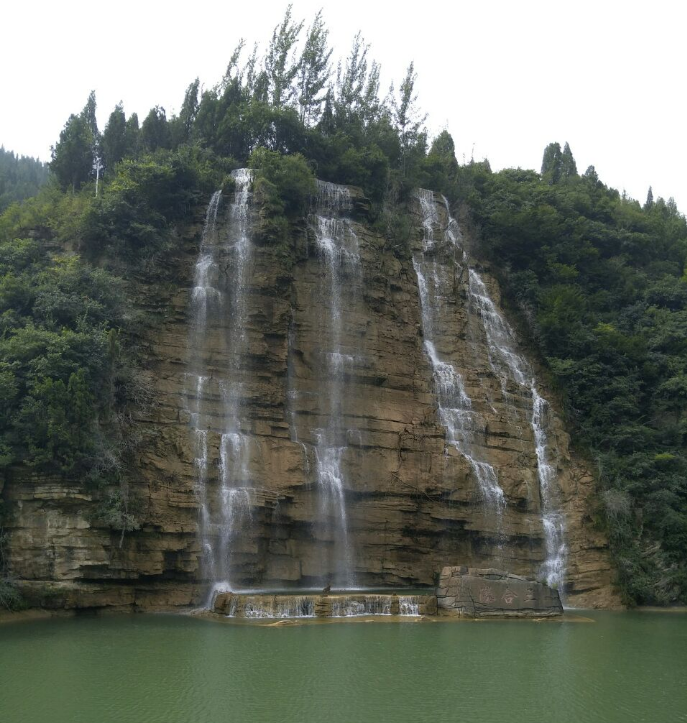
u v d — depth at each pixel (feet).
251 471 152.97
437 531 164.04
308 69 226.99
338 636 110.11
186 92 221.66
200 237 176.65
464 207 230.27
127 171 173.99
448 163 246.68
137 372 151.64
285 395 166.71
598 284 241.96
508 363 204.64
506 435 184.14
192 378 158.81
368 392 174.70
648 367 212.43
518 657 100.73
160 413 150.41
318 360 173.27
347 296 182.70
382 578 157.99
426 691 83.35
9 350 136.15
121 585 130.52
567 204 256.73
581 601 165.78
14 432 129.29
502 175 273.75
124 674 87.25
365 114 233.55
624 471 189.57
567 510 179.01
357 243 190.90
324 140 211.61
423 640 109.19
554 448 189.37
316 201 193.77
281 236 176.14
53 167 209.26
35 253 164.86
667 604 168.35
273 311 169.48
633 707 80.23
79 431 129.70
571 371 207.92
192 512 140.87
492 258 228.63
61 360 135.03
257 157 190.29
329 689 82.84
